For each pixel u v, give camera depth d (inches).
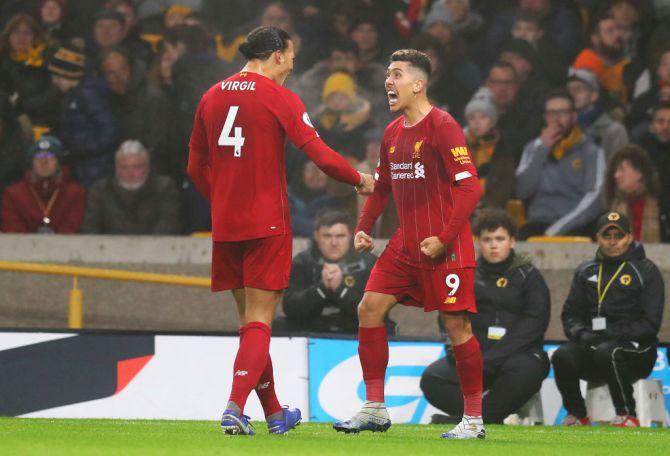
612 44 1647.4
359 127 1615.4
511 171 1557.6
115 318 1432.1
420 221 741.3
